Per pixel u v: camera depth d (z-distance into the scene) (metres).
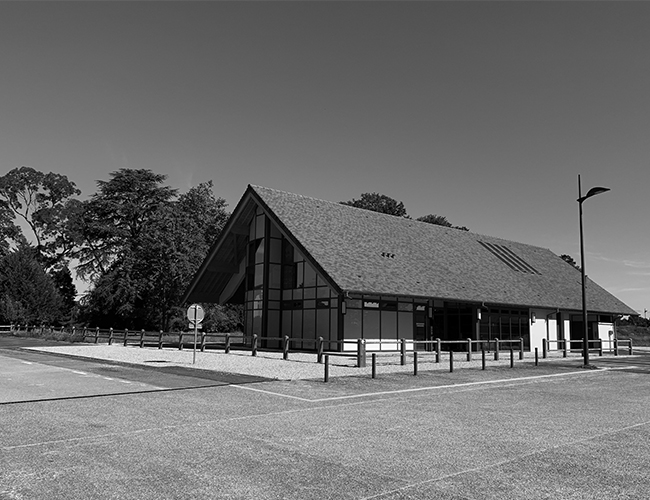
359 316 28.77
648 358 32.47
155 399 12.95
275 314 32.38
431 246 37.44
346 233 32.81
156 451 8.05
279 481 6.72
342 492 6.34
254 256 34.03
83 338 40.16
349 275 27.64
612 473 7.24
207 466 7.31
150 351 29.34
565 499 6.19
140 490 6.30
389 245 34.03
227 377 17.50
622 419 11.31
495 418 11.20
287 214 31.45
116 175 62.41
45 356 26.28
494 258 41.12
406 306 30.94
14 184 63.50
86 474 6.87
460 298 30.80
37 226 65.75
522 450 8.47
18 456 7.70
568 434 9.71
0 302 52.56
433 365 22.81
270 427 9.91
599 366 25.31
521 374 20.55
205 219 64.44
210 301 38.91
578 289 42.75
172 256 56.75
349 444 8.70
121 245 60.62
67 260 66.25
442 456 8.04
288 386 15.66
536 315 37.97
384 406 12.53
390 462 7.67
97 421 10.23
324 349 29.12
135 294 56.34
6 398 12.91
